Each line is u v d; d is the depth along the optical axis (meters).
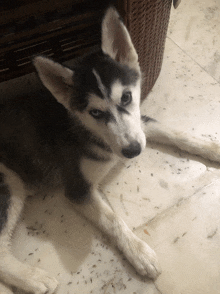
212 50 0.66
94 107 0.36
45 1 0.37
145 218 0.44
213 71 0.62
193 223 0.43
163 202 0.46
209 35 0.69
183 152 0.51
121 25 0.34
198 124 0.54
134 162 0.50
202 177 0.48
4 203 0.41
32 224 0.45
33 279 0.38
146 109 0.57
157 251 0.41
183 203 0.45
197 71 0.62
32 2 0.36
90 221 0.44
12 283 0.39
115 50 0.38
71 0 0.39
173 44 0.67
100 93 0.34
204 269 0.39
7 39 0.38
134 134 0.35
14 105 0.45
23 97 0.48
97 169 0.43
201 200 0.45
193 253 0.41
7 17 0.36
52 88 0.36
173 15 0.73
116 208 0.46
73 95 0.37
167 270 0.39
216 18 0.72
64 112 0.42
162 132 0.50
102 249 0.42
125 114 0.36
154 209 0.45
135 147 0.34
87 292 0.39
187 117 0.56
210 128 0.54
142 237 0.43
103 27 0.35
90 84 0.35
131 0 0.36
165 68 0.63
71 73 0.35
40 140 0.43
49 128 0.43
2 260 0.40
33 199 0.48
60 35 0.45
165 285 0.38
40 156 0.44
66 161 0.43
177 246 0.41
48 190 0.49
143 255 0.39
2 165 0.43
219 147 0.48
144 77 0.49
